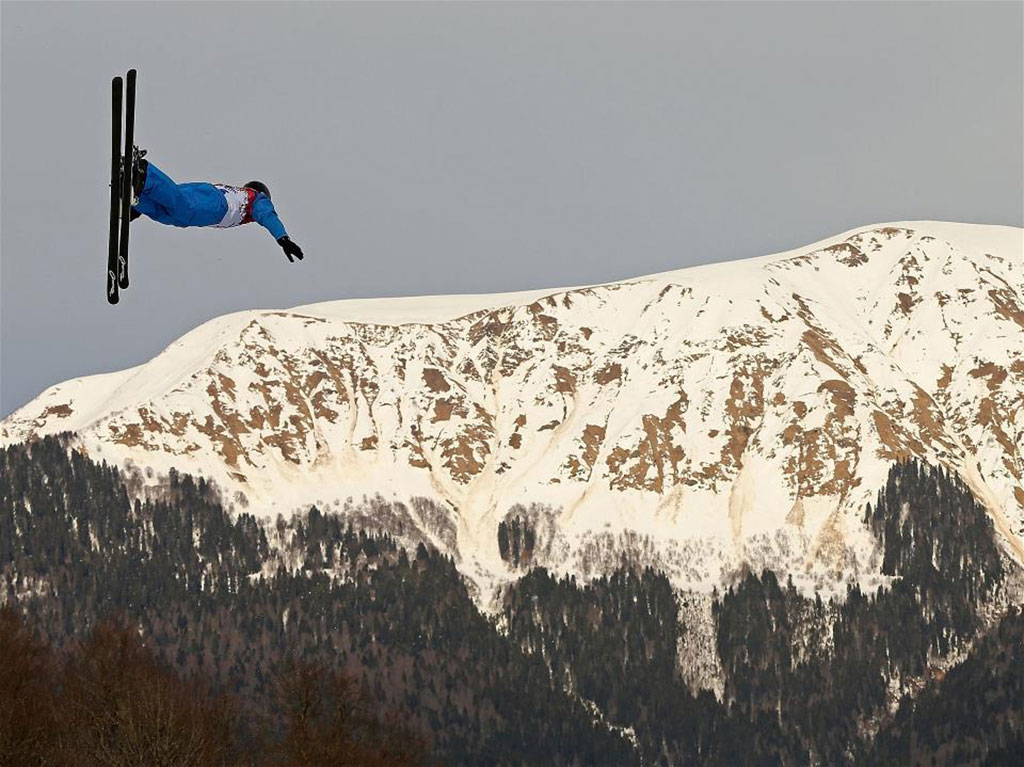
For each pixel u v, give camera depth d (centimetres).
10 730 17500
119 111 5981
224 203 6412
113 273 6044
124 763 17062
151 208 6328
